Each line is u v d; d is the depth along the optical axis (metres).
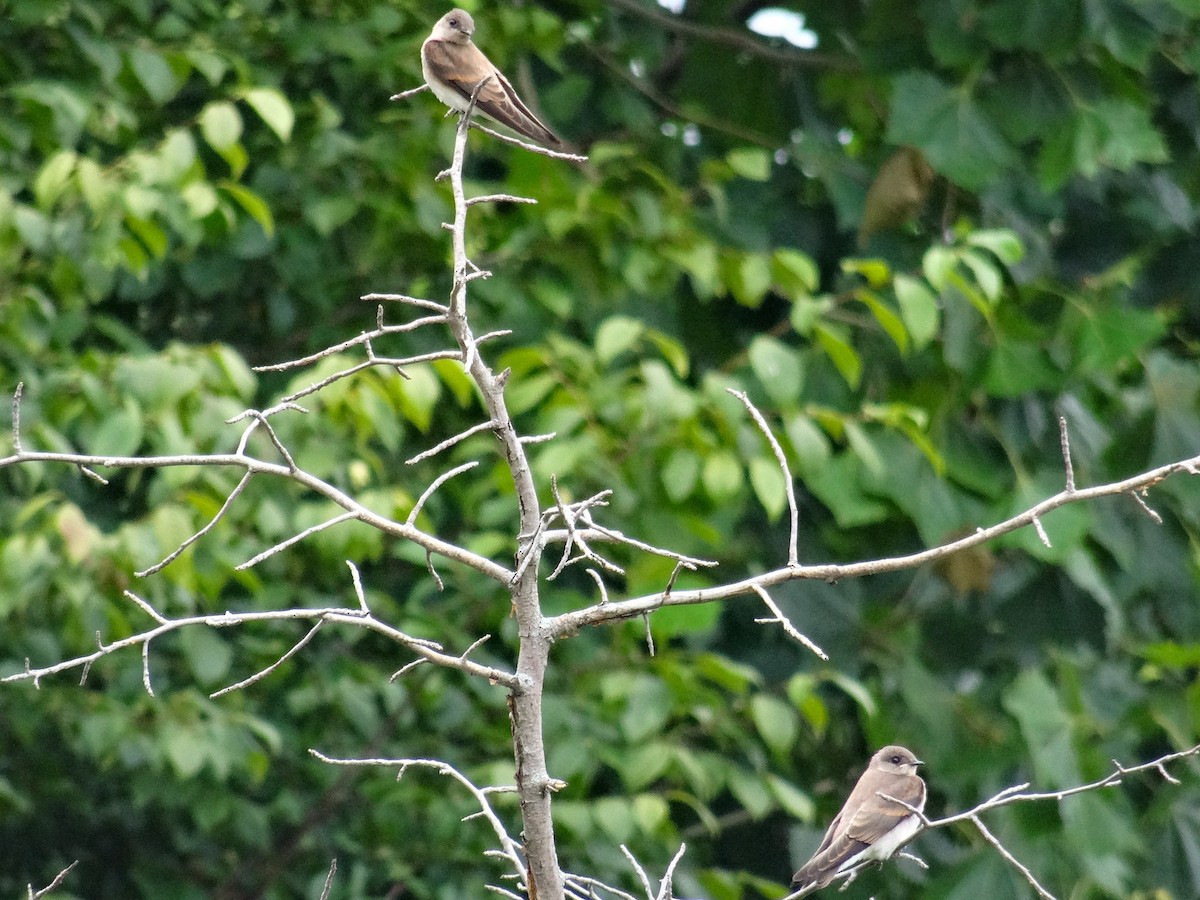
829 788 13.54
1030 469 12.30
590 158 12.09
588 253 12.14
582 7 13.95
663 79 16.22
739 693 11.23
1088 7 11.88
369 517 4.98
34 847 14.20
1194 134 13.91
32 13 11.18
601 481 10.95
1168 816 12.51
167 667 12.32
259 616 4.88
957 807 12.76
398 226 12.03
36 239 10.09
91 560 10.02
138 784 12.16
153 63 10.93
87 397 10.01
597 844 11.07
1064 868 12.34
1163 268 14.47
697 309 13.77
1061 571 12.60
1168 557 12.63
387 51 12.23
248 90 10.45
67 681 11.77
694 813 13.34
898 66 12.99
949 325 11.72
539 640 4.98
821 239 14.15
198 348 10.63
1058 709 11.99
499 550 10.66
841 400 12.09
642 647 11.96
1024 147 13.28
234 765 12.18
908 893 13.02
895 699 12.66
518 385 11.37
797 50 14.92
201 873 13.91
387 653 13.21
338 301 13.09
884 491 11.38
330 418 10.34
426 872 12.58
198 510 10.14
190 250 12.00
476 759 12.53
